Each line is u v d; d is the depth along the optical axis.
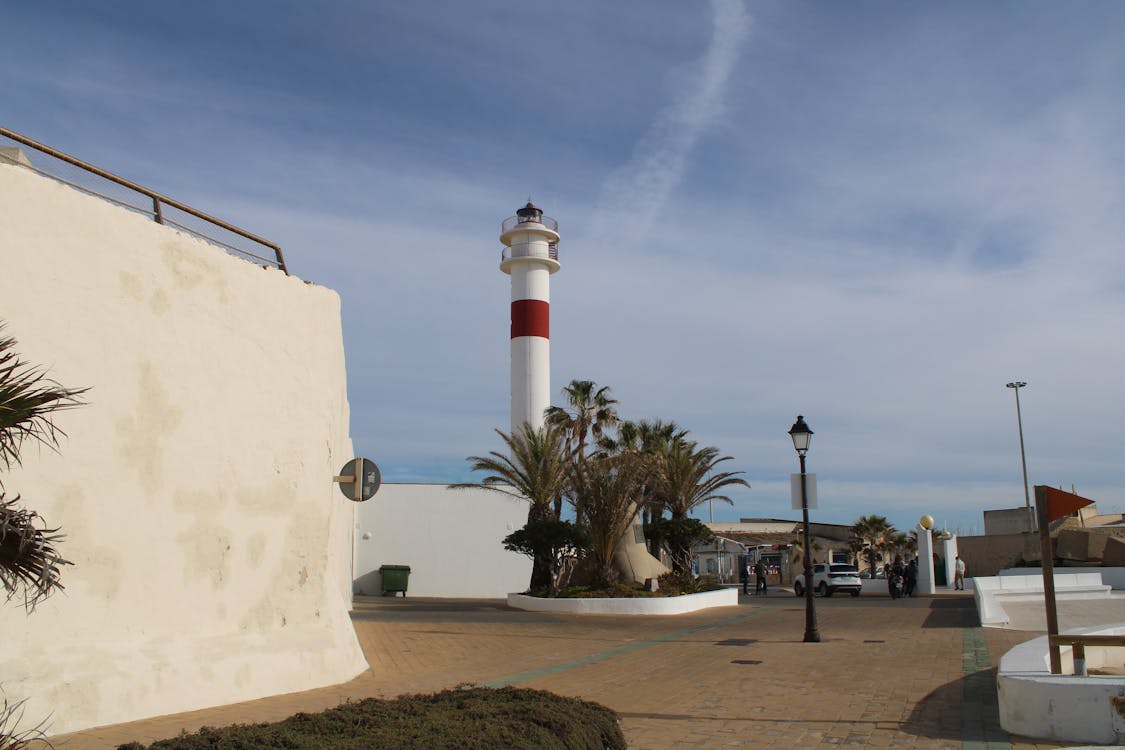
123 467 9.39
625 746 6.84
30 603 8.22
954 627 19.83
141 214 10.12
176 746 5.07
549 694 7.07
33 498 8.47
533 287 44.12
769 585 54.47
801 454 18.05
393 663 14.05
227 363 10.91
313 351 12.48
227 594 10.59
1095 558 38.72
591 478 29.91
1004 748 7.94
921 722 9.25
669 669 13.63
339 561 16.55
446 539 40.16
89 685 8.48
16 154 9.40
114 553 9.20
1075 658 8.91
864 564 59.44
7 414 4.87
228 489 10.73
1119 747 7.20
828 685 11.87
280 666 10.83
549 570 29.52
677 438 37.62
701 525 34.97
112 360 9.38
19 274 8.55
